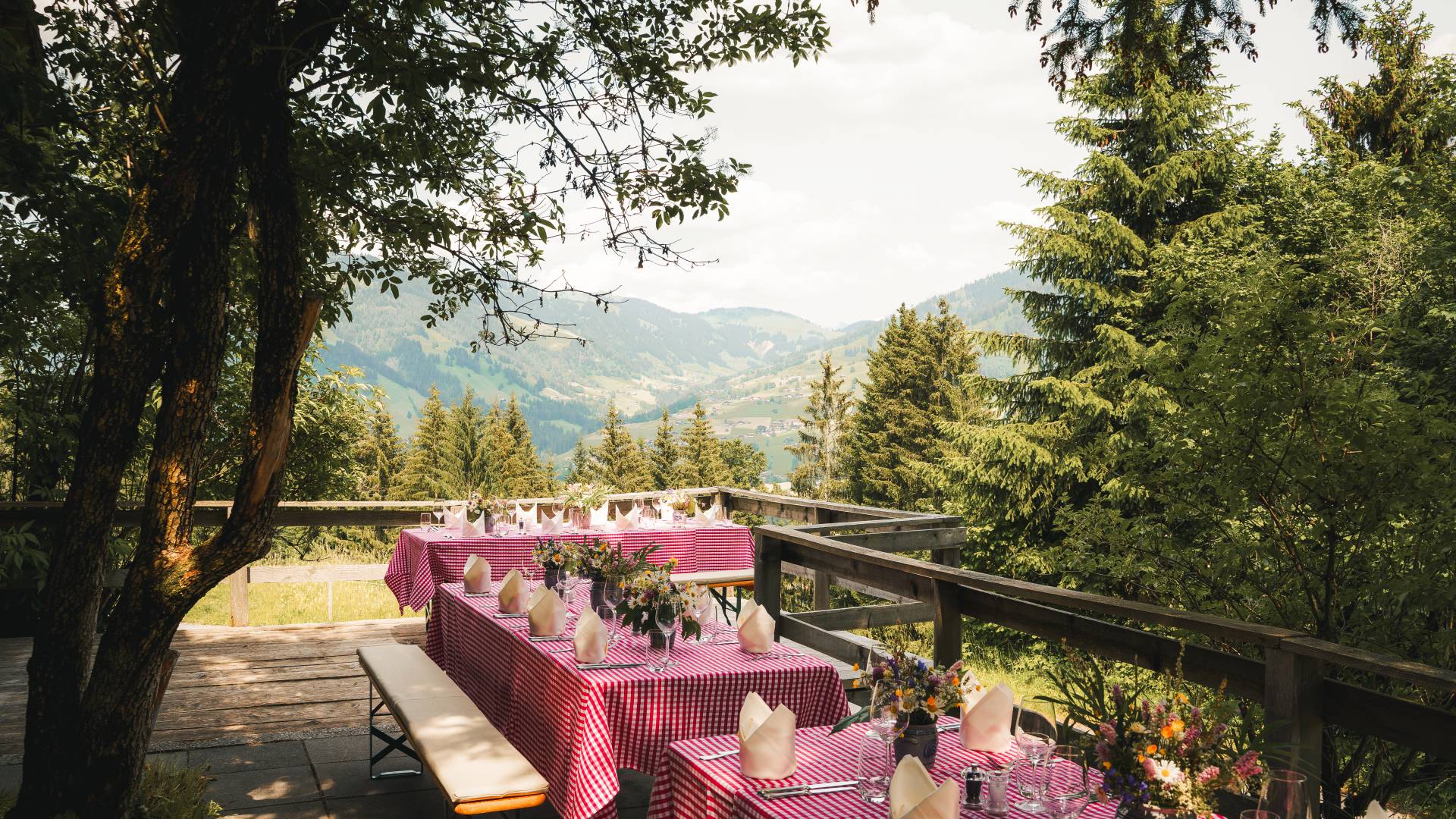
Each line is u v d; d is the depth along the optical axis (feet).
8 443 25.46
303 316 11.10
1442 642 13.12
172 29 14.17
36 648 10.94
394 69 14.33
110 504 11.07
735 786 8.18
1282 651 9.27
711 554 27.45
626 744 11.92
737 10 17.89
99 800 10.80
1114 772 6.72
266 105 11.28
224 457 11.89
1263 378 13.84
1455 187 29.99
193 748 16.61
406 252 19.35
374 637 24.86
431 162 19.11
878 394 136.26
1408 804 13.19
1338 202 44.37
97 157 19.54
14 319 21.01
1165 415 15.39
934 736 8.40
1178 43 14.39
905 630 20.70
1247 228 48.44
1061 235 53.83
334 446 50.34
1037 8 14.92
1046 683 25.93
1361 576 13.94
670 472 196.65
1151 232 55.21
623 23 18.22
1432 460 13.12
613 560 15.43
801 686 12.71
